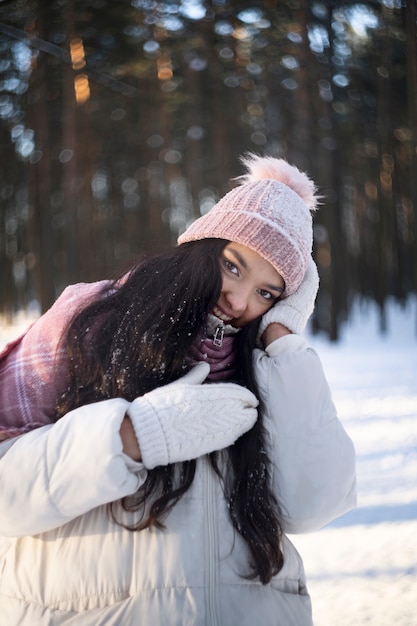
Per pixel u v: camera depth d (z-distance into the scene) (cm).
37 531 130
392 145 2202
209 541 136
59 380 144
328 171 1802
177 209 2998
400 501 446
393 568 335
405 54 1772
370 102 2050
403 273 2622
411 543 368
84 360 143
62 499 126
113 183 2784
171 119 2212
